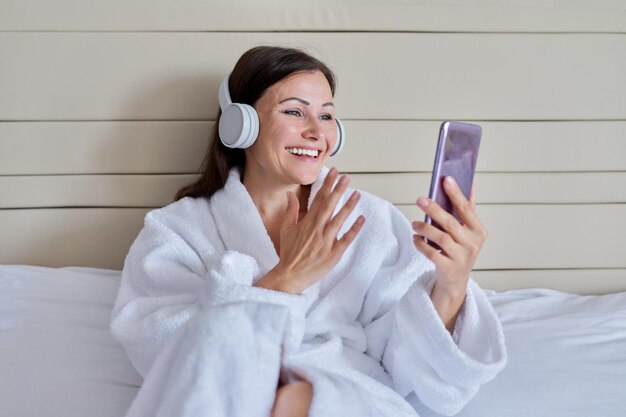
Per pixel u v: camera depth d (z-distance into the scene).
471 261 0.84
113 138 1.37
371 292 1.09
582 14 1.39
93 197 1.38
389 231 1.12
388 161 1.41
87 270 1.35
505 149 1.42
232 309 0.73
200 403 0.69
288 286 0.88
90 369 1.02
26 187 1.37
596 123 1.43
